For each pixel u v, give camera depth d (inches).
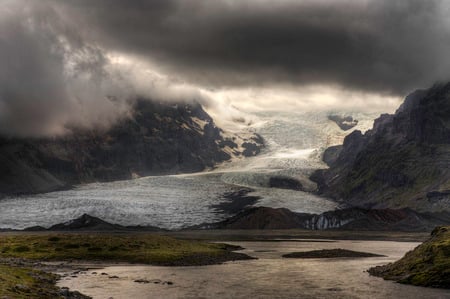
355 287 4744.1
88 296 4173.2
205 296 4288.9
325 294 4372.5
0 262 6299.2
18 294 3353.8
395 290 4468.5
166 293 4434.1
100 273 5944.9
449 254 4950.8
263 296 4303.6
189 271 6264.8
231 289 4699.8
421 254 5354.3
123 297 4197.8
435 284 4628.4
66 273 5876.0
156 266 6973.4
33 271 5408.5
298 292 4505.4
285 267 6791.3
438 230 5777.6
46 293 3681.1
